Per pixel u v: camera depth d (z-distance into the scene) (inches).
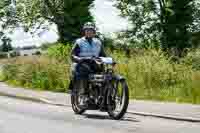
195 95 685.3
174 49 946.7
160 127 430.9
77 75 516.7
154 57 840.9
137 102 623.2
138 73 789.2
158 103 609.9
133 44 2151.8
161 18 2272.4
